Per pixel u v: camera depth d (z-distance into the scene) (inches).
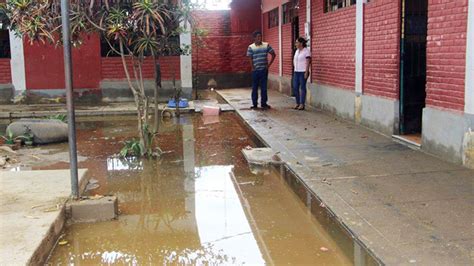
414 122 313.7
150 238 179.2
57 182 222.5
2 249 149.7
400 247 154.1
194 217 199.3
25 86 552.1
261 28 766.5
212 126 414.9
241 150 315.9
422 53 308.0
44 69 552.4
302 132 352.2
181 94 569.6
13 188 212.7
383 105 327.6
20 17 253.6
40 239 157.6
